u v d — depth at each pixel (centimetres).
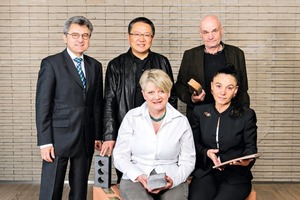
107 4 384
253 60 389
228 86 252
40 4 384
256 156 228
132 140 252
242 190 248
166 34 387
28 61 389
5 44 388
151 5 384
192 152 252
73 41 256
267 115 394
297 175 398
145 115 247
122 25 387
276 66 389
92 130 277
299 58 388
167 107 251
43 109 254
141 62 288
